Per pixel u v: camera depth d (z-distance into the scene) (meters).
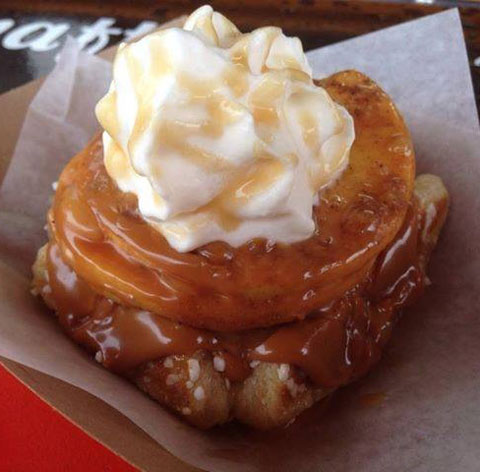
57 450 0.17
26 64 0.24
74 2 0.26
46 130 0.21
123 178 0.16
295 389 0.16
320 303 0.16
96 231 0.16
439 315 0.18
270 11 0.25
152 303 0.16
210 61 0.15
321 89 0.16
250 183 0.15
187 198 0.15
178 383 0.16
